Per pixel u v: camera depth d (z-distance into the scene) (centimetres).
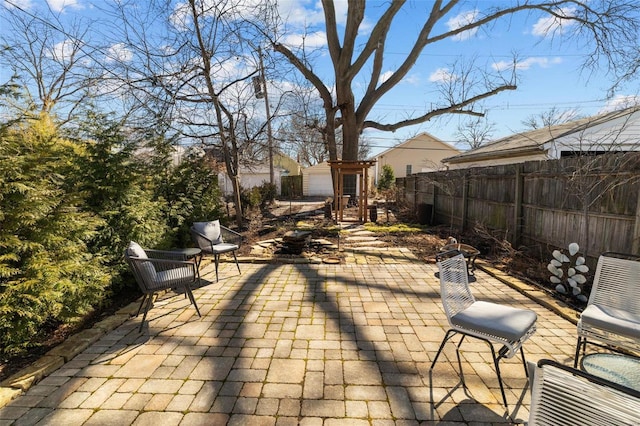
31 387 214
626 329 200
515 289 402
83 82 627
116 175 380
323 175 2631
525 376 223
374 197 1852
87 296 308
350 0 884
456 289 237
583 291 374
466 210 759
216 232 498
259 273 480
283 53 802
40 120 315
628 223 348
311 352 256
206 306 354
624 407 95
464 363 240
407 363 240
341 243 673
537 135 923
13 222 255
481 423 180
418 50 1006
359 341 274
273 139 856
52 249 283
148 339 280
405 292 394
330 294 388
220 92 715
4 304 237
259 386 214
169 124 660
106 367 238
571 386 106
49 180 295
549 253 471
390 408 193
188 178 588
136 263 290
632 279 227
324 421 182
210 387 213
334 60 998
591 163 373
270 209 1288
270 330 295
